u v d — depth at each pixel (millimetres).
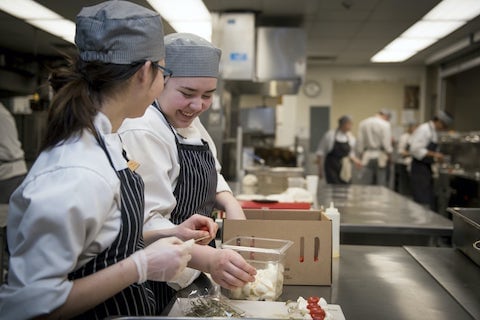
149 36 941
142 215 1053
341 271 1615
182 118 1438
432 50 6945
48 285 833
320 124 8820
